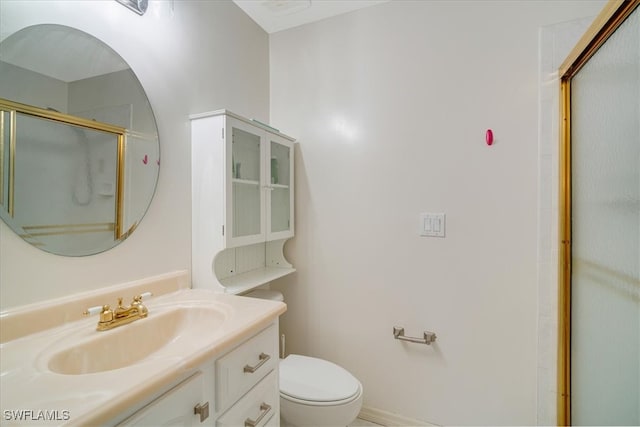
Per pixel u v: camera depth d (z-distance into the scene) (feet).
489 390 4.75
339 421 4.07
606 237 3.36
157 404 2.04
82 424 1.59
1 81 2.54
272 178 5.49
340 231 5.74
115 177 3.41
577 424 4.09
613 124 3.14
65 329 2.81
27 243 2.68
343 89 5.70
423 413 5.15
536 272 4.47
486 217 4.73
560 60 4.29
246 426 2.90
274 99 6.32
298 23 6.02
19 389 1.86
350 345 5.67
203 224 4.32
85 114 3.13
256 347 3.07
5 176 2.56
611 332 3.32
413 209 5.18
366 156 5.52
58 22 2.92
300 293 6.07
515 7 4.53
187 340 3.29
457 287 4.92
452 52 4.91
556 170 4.33
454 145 4.90
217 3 5.00
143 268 3.71
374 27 5.46
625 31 2.85
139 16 3.70
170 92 4.10
